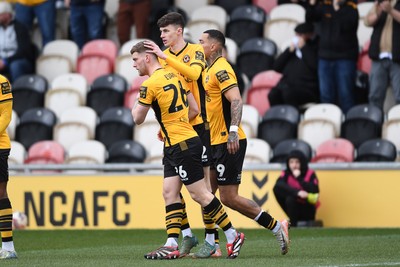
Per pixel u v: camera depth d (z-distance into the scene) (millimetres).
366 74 52875
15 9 61969
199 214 45750
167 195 29688
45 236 43031
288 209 43844
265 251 32688
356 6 52688
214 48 30609
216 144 30531
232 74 30266
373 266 26703
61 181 47281
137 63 29688
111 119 53219
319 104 50562
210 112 30625
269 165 45062
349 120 49188
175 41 30766
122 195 46531
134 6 58375
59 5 64312
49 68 59844
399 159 47281
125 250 34875
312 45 52094
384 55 49625
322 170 44781
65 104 56438
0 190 30609
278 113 50594
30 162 52500
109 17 62844
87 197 46938
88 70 58625
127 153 50688
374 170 43969
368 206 44031
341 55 50781
